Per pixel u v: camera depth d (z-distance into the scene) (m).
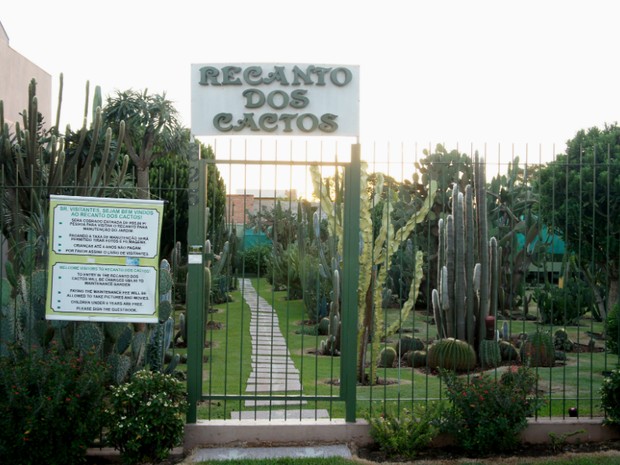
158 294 6.38
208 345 12.48
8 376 5.59
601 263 13.34
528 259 18.11
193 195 6.46
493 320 11.15
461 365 10.11
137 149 15.18
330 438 6.40
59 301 6.28
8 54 15.42
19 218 8.42
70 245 6.29
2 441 5.49
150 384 6.02
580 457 5.97
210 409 6.83
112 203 6.31
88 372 5.84
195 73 6.57
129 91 13.51
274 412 7.29
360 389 8.68
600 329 15.22
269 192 27.45
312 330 15.16
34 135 8.44
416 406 6.72
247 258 23.06
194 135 6.55
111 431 5.86
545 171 13.20
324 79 6.61
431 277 19.88
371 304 9.13
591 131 13.30
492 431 5.96
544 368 10.40
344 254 6.57
